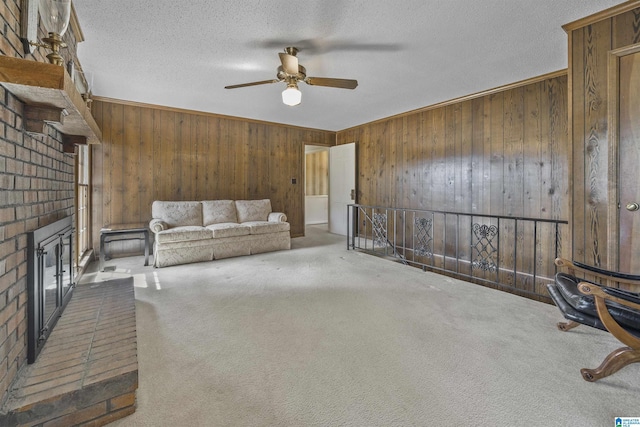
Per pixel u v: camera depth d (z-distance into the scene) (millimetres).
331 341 1970
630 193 2061
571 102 2320
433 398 1437
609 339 1997
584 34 2250
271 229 4734
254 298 2732
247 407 1376
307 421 1296
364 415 1330
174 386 1511
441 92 3951
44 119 1478
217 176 5133
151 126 4523
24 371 1386
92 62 2986
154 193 4562
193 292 2869
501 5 2084
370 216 5801
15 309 1334
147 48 2705
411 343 1947
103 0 2037
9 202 1276
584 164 2254
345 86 2832
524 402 1410
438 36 2504
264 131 5660
